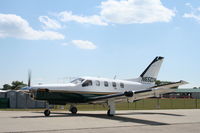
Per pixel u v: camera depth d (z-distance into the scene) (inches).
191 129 446.6
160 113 829.2
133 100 721.0
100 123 506.9
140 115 740.0
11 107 1029.8
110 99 682.2
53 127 435.5
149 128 449.1
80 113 773.3
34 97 633.6
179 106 1423.5
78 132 389.1
